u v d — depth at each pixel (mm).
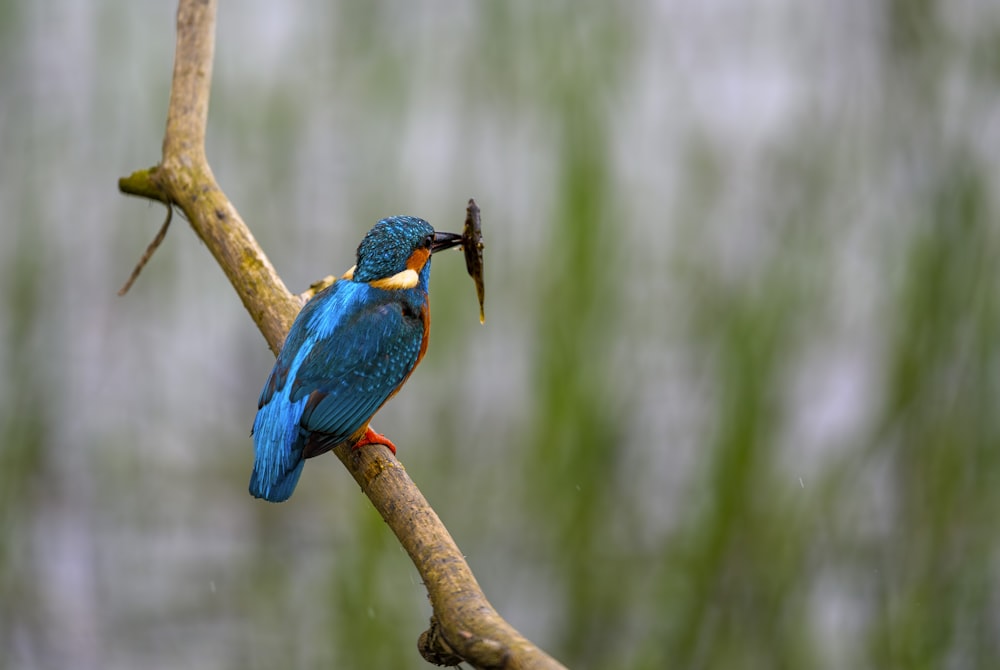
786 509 12781
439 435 12781
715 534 12555
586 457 12578
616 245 12758
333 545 13641
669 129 13969
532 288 12984
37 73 14125
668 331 12969
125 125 14234
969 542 12961
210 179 7863
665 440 12961
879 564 13031
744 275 13102
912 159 13492
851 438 13172
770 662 12594
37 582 13242
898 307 13281
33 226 13742
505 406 12992
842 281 13672
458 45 13695
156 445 14289
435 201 13445
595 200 12688
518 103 13242
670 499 12898
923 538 12969
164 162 7957
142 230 14516
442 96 13664
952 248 13094
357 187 13836
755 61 15102
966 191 13188
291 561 13531
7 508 13242
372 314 7551
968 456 12961
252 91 13805
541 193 13117
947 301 13047
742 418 12625
